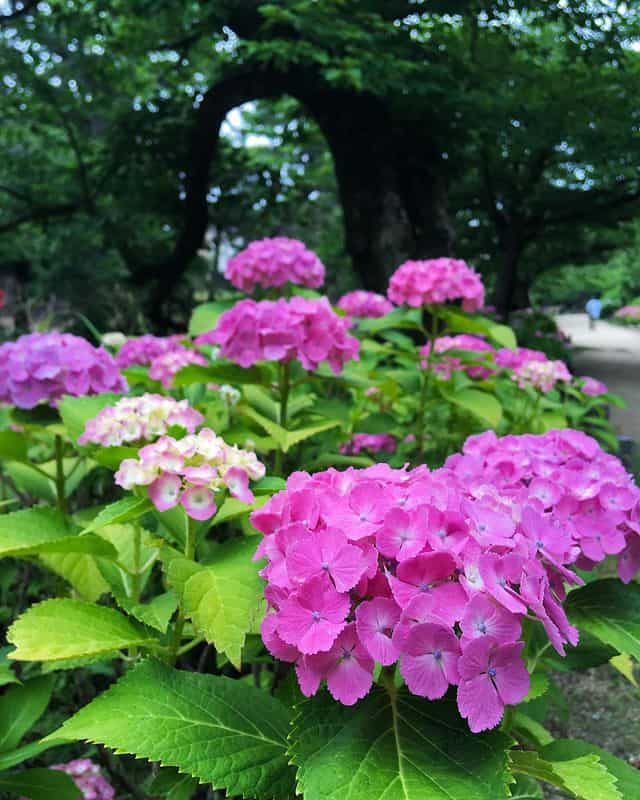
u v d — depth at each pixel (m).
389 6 11.16
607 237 24.19
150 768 2.69
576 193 19.80
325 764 1.21
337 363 3.00
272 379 3.04
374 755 1.23
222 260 22.86
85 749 2.74
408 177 12.30
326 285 21.42
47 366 2.44
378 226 11.71
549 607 1.36
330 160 20.42
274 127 19.39
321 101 12.16
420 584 1.29
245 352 2.86
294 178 17.12
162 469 1.63
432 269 3.95
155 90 15.66
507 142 14.51
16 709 1.90
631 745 3.42
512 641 1.25
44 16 13.15
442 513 1.35
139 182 15.04
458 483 1.62
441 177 12.55
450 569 1.28
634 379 18.31
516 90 13.31
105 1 12.10
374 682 1.41
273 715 1.49
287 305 2.95
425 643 1.22
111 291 12.73
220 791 2.09
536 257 24.58
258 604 1.54
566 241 22.81
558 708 3.29
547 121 13.57
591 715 3.70
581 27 11.80
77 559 2.15
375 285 11.84
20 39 13.33
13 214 14.77
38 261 12.99
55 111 14.38
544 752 1.64
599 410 6.07
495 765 1.20
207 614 1.51
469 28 12.27
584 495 1.72
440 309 4.03
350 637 1.29
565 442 2.02
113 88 15.11
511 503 1.51
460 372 4.38
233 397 3.31
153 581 3.01
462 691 1.20
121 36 13.55
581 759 1.37
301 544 1.32
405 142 12.17
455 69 11.48
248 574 1.59
